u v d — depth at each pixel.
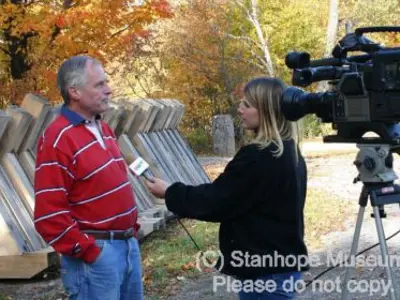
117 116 8.39
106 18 12.23
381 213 3.71
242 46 22.11
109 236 3.52
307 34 24.31
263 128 3.34
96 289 3.49
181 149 10.61
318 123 22.17
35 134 6.94
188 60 21.23
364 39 3.45
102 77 3.55
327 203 9.47
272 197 3.33
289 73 23.23
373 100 3.26
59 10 12.46
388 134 3.37
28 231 6.27
